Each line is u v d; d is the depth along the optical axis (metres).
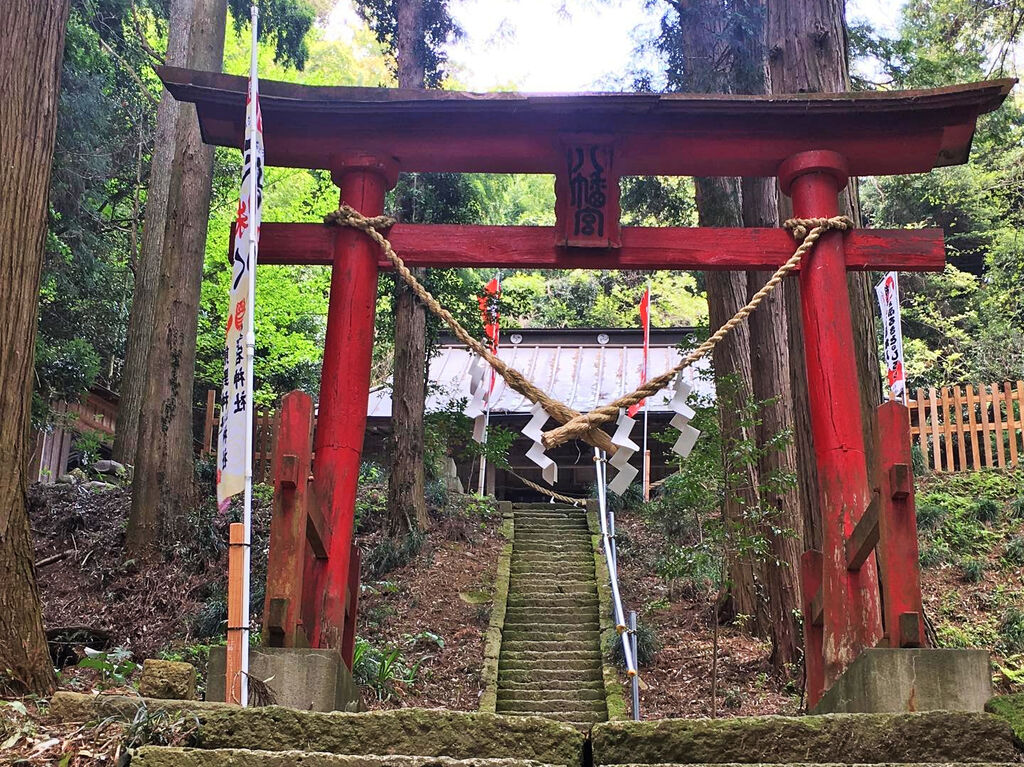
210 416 15.99
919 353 19.19
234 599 4.55
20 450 5.62
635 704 7.32
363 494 14.88
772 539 9.66
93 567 11.31
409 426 13.84
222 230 19.41
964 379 18.77
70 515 12.33
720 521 8.49
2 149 5.74
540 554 13.93
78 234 14.88
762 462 10.02
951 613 11.16
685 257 5.88
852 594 5.10
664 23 11.02
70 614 10.31
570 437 5.42
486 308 14.39
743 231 5.92
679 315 27.41
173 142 15.56
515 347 21.33
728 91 10.38
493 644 10.66
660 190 11.93
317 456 5.45
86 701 4.03
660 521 13.34
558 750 3.70
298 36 16.88
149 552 11.27
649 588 12.52
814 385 5.52
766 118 5.82
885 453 4.53
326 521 5.27
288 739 3.74
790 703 8.78
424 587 12.27
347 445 5.47
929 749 3.67
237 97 5.81
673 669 9.93
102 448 18.94
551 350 21.12
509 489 19.06
